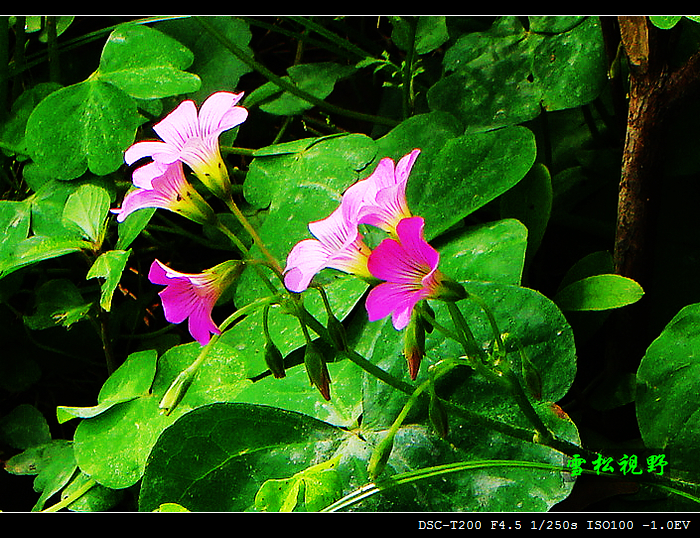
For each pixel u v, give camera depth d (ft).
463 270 0.94
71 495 0.98
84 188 1.05
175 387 0.80
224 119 0.82
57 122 1.09
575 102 1.04
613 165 1.10
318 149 1.08
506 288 0.91
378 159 1.05
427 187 1.01
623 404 0.96
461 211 0.98
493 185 0.99
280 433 0.89
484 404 0.88
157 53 1.11
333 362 0.96
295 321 0.98
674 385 0.88
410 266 0.77
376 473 0.80
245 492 0.88
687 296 1.02
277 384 0.94
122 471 0.94
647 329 0.98
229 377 0.97
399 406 0.89
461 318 0.81
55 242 1.02
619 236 0.97
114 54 1.12
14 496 1.07
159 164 0.83
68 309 1.06
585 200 1.11
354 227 0.78
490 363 0.82
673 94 0.92
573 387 0.99
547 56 1.07
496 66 1.09
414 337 0.80
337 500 0.82
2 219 1.09
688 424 0.87
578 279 1.00
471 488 0.86
